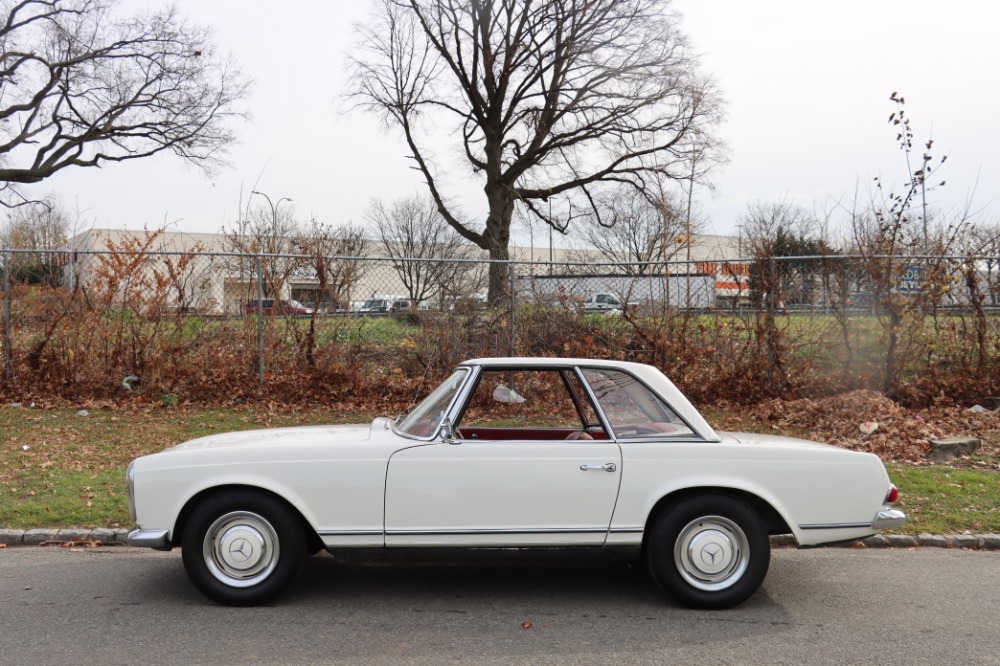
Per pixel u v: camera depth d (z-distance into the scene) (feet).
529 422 17.92
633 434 16.25
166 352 39.09
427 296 39.19
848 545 21.53
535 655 13.56
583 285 39.22
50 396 38.29
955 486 25.88
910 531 22.03
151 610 15.62
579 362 16.87
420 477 15.58
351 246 81.15
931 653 13.79
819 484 16.02
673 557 15.81
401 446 15.84
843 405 35.14
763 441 16.89
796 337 38.96
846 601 16.75
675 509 15.83
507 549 15.65
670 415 16.43
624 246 150.30
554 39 105.81
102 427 33.83
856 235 39.70
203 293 39.22
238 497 15.66
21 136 100.63
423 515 15.56
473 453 15.72
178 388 39.06
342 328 39.32
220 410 37.50
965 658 13.57
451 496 15.55
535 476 15.64
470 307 39.06
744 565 15.87
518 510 15.58
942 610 16.19
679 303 39.32
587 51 103.04
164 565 18.95
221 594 15.66
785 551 21.16
